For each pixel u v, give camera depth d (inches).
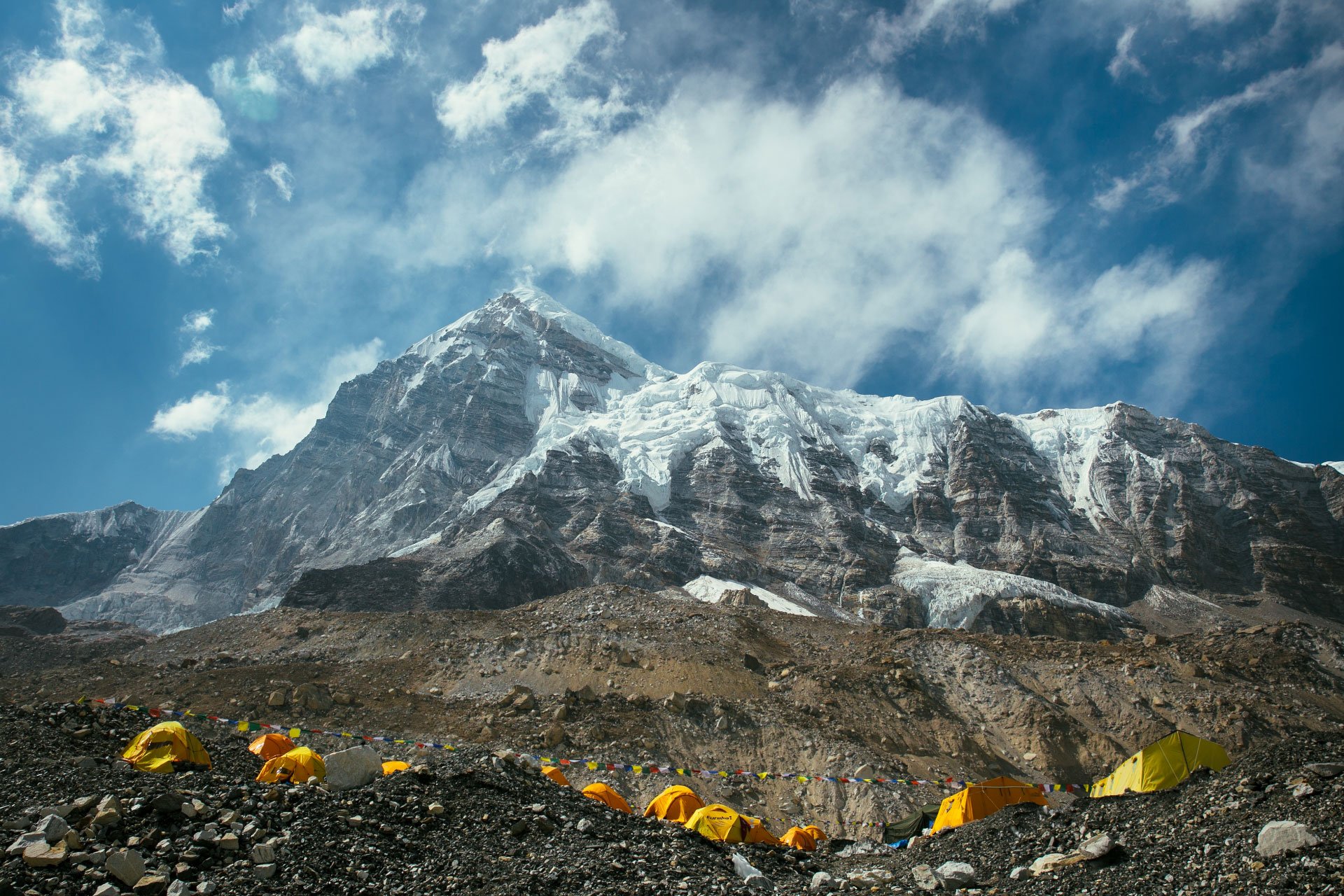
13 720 1133.1
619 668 3085.6
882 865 1174.3
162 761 1029.8
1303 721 3056.1
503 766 1152.2
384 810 945.5
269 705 2618.1
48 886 681.0
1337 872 695.1
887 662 3366.1
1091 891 824.9
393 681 2967.5
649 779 2356.1
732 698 2930.6
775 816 2330.2
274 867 775.7
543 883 828.0
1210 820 896.3
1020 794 1592.0
